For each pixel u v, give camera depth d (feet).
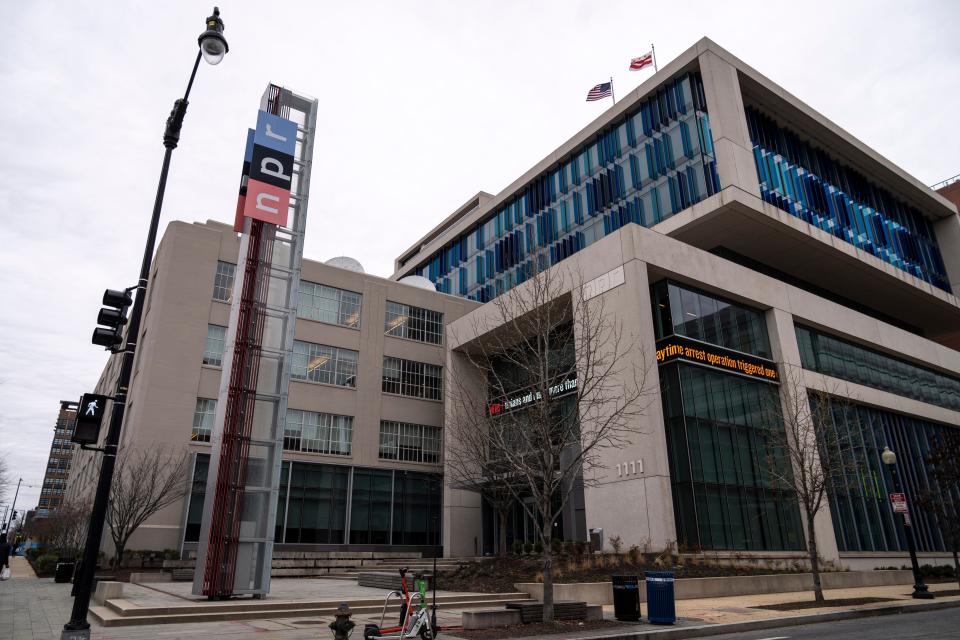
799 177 145.07
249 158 67.62
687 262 103.24
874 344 136.36
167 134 43.16
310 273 134.72
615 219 144.15
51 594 69.05
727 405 99.50
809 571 88.28
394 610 54.34
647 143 140.67
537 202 169.07
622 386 91.86
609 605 60.39
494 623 43.45
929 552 125.80
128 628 43.34
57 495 464.65
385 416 135.13
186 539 104.78
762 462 99.86
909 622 48.78
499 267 178.40
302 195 70.54
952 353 163.63
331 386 129.90
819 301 125.90
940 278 183.11
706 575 74.38
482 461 96.12
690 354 96.63
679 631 42.63
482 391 133.39
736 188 120.16
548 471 51.13
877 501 119.44
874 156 163.84
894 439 132.98
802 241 136.56
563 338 104.06
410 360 142.82
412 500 133.08
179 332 112.98
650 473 86.02
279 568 102.01
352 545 122.52
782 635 42.04
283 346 65.05
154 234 40.70
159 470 101.30
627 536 87.40
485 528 129.80
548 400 56.29
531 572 73.20
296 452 121.90
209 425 112.57
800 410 100.37
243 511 58.34
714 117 126.93
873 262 151.74
